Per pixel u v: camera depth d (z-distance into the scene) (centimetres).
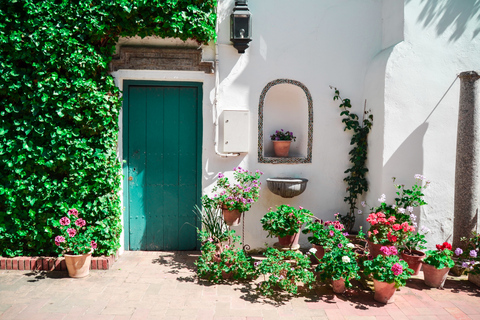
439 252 434
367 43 531
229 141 509
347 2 526
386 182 489
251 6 514
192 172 532
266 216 460
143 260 497
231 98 516
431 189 493
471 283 444
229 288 417
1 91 447
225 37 511
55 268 460
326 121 534
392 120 488
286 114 556
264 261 408
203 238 468
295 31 523
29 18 436
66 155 458
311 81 529
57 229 468
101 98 455
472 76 453
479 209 493
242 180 505
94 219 476
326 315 362
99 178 468
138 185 528
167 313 359
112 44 471
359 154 533
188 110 525
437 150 493
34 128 452
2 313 353
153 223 534
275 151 542
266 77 521
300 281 404
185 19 464
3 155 455
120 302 380
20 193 461
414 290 422
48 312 357
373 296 404
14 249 472
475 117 456
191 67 506
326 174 539
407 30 485
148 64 498
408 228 428
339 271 388
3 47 439
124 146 519
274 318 354
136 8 448
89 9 441
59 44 440
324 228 504
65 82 446
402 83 487
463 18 489
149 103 520
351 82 532
